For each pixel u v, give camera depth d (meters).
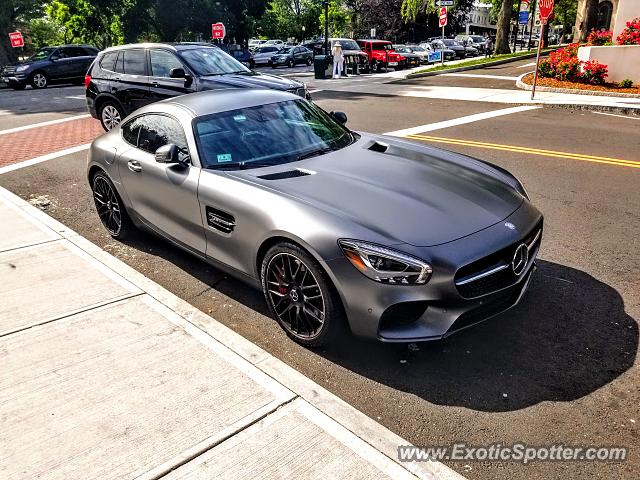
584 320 3.80
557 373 3.25
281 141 4.44
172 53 9.82
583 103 12.81
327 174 3.94
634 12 17.47
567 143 9.05
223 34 31.36
